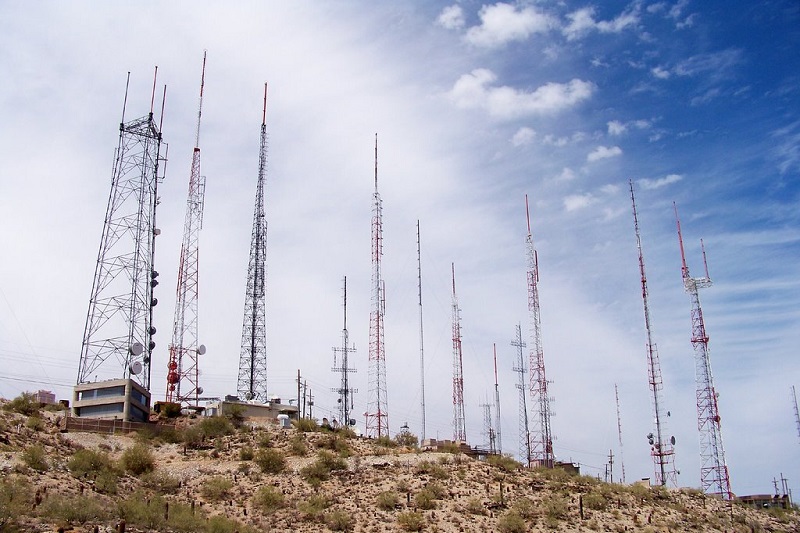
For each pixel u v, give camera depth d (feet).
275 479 236.22
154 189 330.75
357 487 232.12
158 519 166.61
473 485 241.55
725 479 349.41
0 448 195.31
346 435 316.19
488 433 411.95
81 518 152.87
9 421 234.99
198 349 358.84
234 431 297.33
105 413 285.43
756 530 261.44
